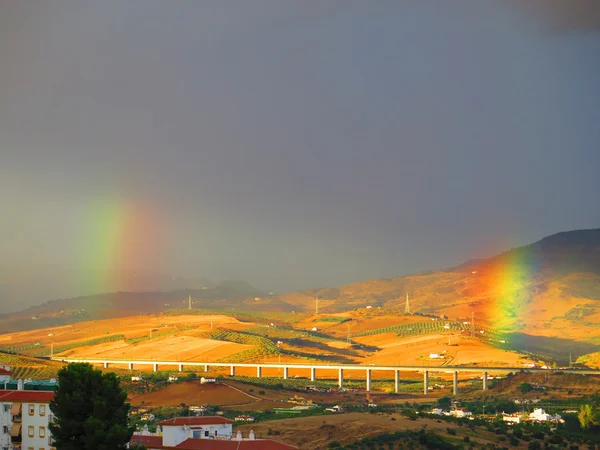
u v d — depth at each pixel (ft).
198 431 626.64
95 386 515.09
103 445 487.20
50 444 522.06
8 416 586.45
